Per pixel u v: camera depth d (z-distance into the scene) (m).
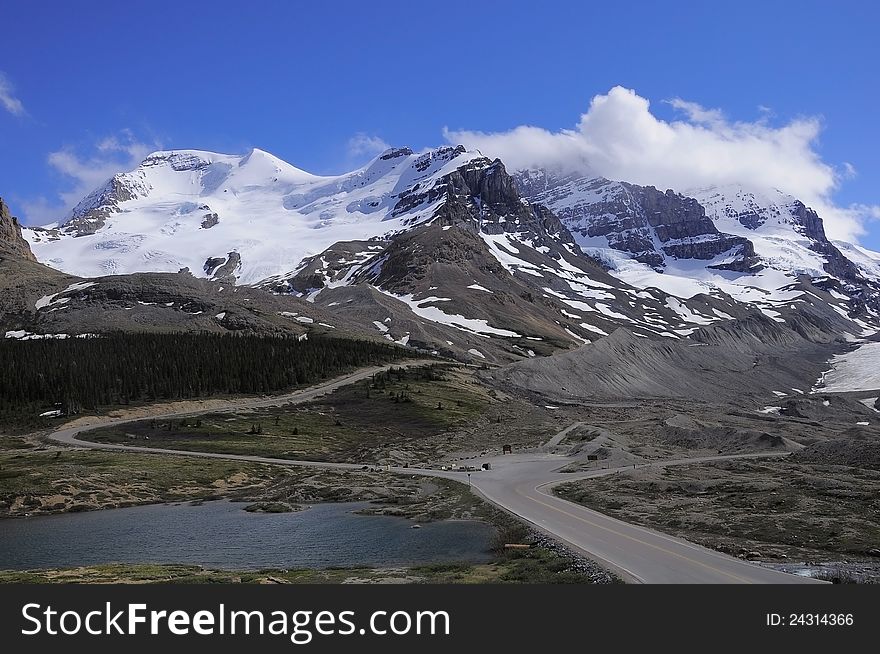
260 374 181.00
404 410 159.12
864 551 42.91
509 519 58.41
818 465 84.38
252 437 135.25
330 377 193.25
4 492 83.62
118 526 69.25
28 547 59.03
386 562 48.66
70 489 86.31
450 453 125.50
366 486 89.75
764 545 45.59
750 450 111.62
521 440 136.12
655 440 130.50
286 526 66.75
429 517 66.31
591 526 52.75
